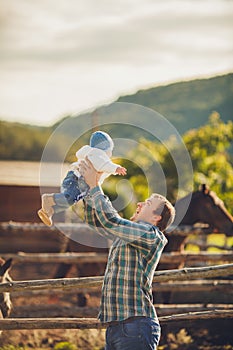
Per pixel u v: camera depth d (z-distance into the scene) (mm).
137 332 4824
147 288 4977
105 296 4961
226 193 17859
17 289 5977
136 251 4945
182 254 10188
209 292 10797
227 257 10227
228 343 9914
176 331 10031
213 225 11727
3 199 17266
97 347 9438
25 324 6305
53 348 9266
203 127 19156
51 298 11320
